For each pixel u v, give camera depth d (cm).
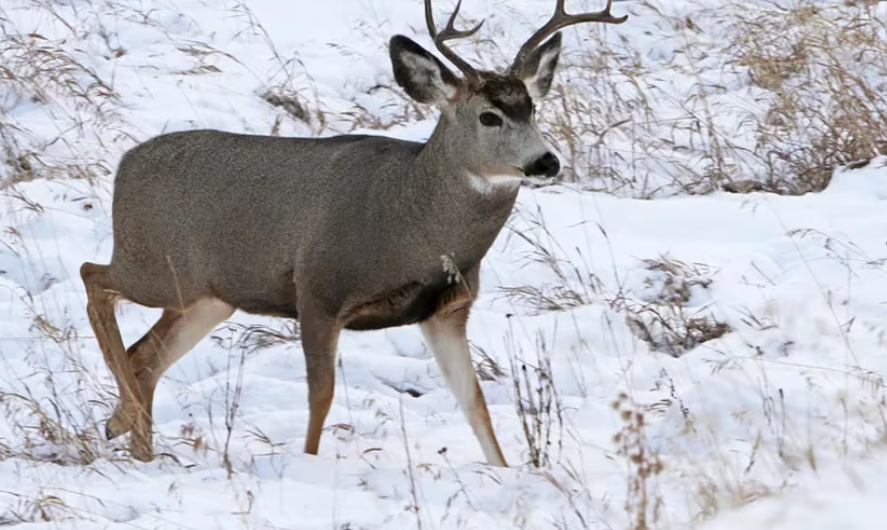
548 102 2542
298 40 2869
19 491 1273
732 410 1435
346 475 1353
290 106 2588
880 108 2502
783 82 2675
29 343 1770
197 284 1580
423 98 1439
